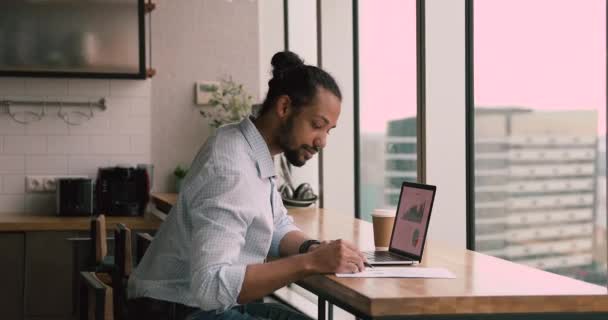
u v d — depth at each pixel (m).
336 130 5.50
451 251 2.82
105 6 5.68
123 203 5.46
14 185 5.74
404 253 2.62
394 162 5.43
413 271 2.34
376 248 2.91
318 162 5.80
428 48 3.99
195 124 6.22
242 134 2.31
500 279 2.25
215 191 2.16
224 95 6.04
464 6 3.81
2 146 5.72
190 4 6.21
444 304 1.97
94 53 5.68
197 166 2.29
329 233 3.47
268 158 2.32
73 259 5.17
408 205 2.68
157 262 2.37
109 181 5.47
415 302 1.95
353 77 5.19
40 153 5.78
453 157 3.91
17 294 5.12
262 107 2.40
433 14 3.96
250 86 6.31
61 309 5.16
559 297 2.02
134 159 5.95
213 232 2.09
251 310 2.53
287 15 6.38
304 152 2.36
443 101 3.93
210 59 6.25
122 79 5.88
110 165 5.90
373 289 2.05
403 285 2.12
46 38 5.62
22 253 5.13
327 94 2.31
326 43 5.56
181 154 6.20
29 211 5.76
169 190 6.18
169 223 2.39
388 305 1.94
